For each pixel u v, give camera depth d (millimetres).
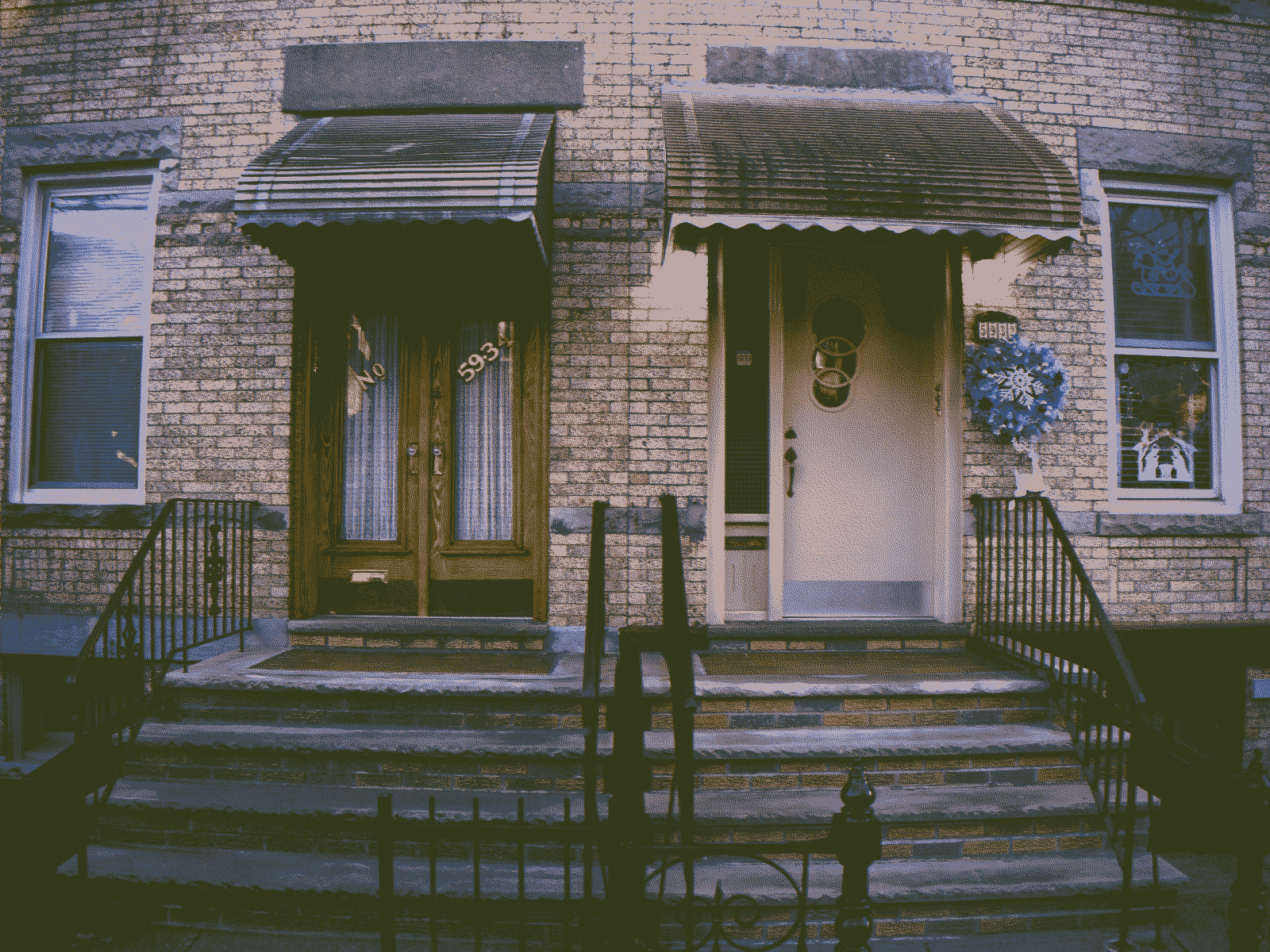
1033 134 5043
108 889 3344
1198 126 5285
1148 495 5309
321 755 3740
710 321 4938
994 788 3725
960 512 5012
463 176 4078
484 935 3268
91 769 3727
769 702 3963
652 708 3963
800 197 4035
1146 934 3318
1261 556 5156
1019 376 4887
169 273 5016
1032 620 4363
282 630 4883
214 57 5066
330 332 5168
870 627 4898
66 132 5156
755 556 5176
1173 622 5047
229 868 3385
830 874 3342
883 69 5074
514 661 4582
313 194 4062
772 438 5113
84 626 4973
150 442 4988
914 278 5293
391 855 2541
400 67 4973
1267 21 5285
